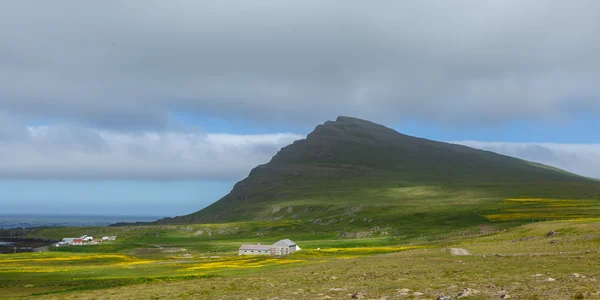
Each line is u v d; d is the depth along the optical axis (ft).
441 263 217.36
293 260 369.30
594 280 128.36
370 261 260.21
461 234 599.98
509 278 146.20
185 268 328.08
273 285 175.52
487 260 217.77
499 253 253.44
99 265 398.21
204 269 310.86
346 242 618.44
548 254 230.07
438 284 142.61
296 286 167.63
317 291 146.61
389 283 155.02
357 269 214.69
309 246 595.06
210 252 623.77
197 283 203.21
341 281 173.99
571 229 333.42
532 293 110.93
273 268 285.02
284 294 144.05
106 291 196.54
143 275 293.02
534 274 153.28
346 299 123.54
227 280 208.23
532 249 259.60
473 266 192.24
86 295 185.88
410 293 126.21
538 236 340.80
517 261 201.67
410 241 588.50
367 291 136.56
